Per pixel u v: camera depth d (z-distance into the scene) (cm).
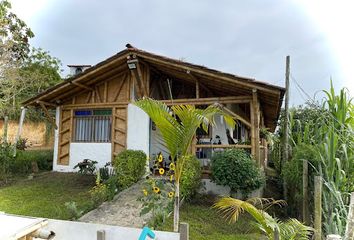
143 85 877
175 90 1016
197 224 559
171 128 390
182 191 643
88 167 896
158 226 525
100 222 551
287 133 845
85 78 901
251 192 692
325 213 496
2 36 1377
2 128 1759
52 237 287
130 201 668
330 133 552
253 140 757
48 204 656
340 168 529
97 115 984
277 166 1050
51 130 1791
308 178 586
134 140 920
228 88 834
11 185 859
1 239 244
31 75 1571
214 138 988
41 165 1116
